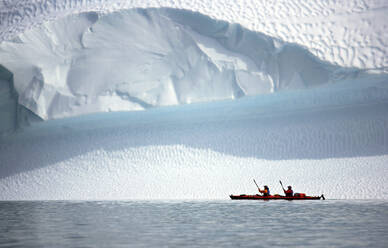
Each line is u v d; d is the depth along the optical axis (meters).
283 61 102.88
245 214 52.19
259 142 102.25
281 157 95.81
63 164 105.12
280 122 108.75
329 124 104.06
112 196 87.69
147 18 103.44
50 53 107.69
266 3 107.12
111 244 32.09
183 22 103.06
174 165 97.81
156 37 105.44
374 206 60.00
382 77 100.06
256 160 95.81
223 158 98.06
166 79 109.00
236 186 85.44
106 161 102.81
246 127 108.81
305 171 87.75
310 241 32.41
